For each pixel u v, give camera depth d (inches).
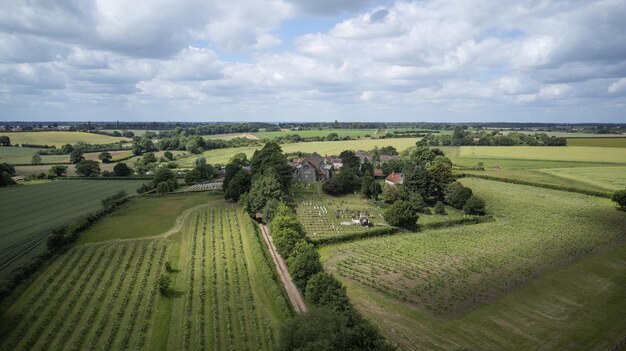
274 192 4293.8
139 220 4035.4
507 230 3922.2
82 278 2598.4
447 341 2018.9
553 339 2044.8
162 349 1903.3
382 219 4343.0
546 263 3034.0
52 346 1884.8
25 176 6988.2
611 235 3700.8
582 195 5398.6
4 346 1865.2
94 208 4569.4
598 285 2674.7
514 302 2431.1
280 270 2876.5
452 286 2647.6
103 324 2079.2
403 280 2746.1
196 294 2429.9
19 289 2406.5
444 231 3961.6
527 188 5895.7
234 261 2957.7
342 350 1622.8
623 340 2017.7
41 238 3353.8
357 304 2401.6
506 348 1963.6
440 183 5216.5
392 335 2066.9
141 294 2406.5
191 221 4042.8
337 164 7628.0
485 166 7642.7
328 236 3570.4
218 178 7096.5
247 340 1969.7
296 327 1694.1
